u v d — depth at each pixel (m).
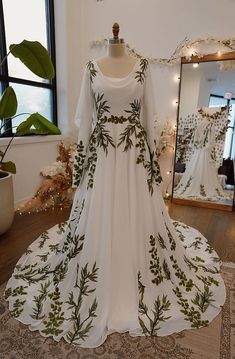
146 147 1.35
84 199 1.37
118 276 1.27
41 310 1.28
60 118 3.45
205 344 1.14
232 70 2.67
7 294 1.42
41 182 3.03
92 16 3.16
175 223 2.44
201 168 3.05
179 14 2.76
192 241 2.08
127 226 1.29
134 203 1.29
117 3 2.99
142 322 1.21
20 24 2.76
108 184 1.27
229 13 2.57
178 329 1.20
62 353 1.08
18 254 1.88
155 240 1.39
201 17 2.68
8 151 2.57
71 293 1.31
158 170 1.41
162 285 1.36
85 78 1.30
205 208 2.99
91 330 1.17
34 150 2.90
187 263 1.59
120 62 1.29
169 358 1.07
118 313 1.23
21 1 2.73
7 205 2.08
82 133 1.35
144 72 1.27
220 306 1.35
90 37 3.24
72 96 3.41
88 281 1.26
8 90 1.96
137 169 1.32
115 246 1.26
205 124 2.93
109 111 1.27
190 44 2.77
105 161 1.28
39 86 3.11
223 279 1.59
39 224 2.42
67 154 3.21
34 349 1.10
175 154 3.10
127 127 1.28
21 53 1.88
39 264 1.68
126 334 1.17
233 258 1.87
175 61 2.86
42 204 2.81
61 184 2.90
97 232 1.28
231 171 2.91
